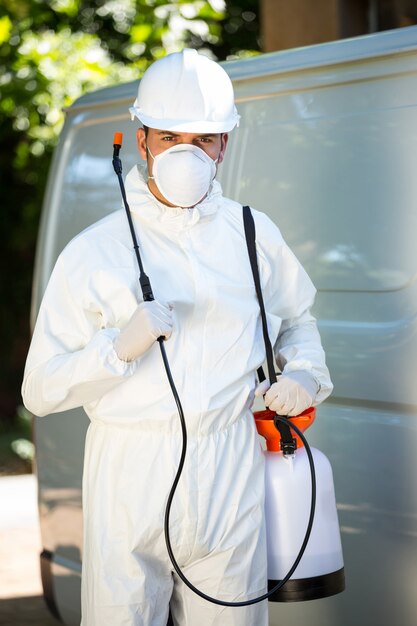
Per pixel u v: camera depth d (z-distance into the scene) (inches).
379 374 165.3
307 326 152.5
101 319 139.4
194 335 137.1
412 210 162.6
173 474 134.1
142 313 129.9
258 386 141.1
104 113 223.6
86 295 137.6
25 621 268.7
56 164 233.9
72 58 471.2
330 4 294.4
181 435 135.2
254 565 139.8
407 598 161.5
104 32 504.4
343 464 170.6
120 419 135.8
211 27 444.1
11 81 471.2
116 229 140.3
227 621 139.0
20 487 443.8
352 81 172.2
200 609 139.3
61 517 222.1
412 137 162.9
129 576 135.3
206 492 135.2
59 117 468.8
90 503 138.6
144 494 134.4
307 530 139.4
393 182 165.3
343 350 171.0
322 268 175.6
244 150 190.1
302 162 179.6
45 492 227.6
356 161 171.0
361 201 170.1
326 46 178.5
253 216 147.3
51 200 232.7
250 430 140.8
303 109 180.5
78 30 500.4
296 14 304.3
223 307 137.9
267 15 312.2
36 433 230.1
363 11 298.2
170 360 135.8
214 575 137.9
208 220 140.6
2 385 592.1
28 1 468.4
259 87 188.2
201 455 135.3
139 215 139.2
